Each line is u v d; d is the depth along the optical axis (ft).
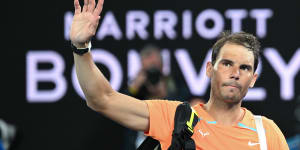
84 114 55.31
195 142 23.52
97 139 55.31
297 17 54.70
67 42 55.31
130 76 54.44
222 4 54.60
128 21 54.60
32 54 55.21
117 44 54.65
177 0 54.65
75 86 55.16
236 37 24.08
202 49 54.49
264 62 54.44
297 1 54.70
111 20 54.60
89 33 22.30
